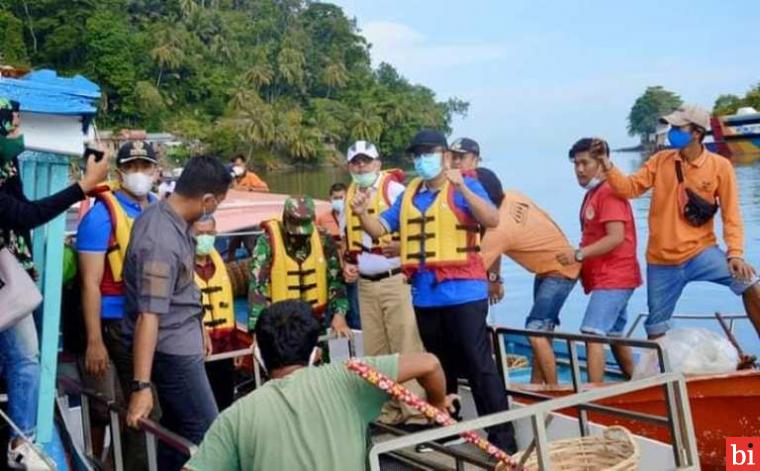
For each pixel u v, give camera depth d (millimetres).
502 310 11445
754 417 4875
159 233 3504
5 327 3344
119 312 4332
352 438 2580
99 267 4285
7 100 3420
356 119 114812
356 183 5660
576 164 5914
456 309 4539
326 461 2516
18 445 3428
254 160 99562
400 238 4801
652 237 6016
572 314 10859
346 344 6059
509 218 6043
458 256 4551
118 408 3846
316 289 5426
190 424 3701
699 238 5848
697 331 5449
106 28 97000
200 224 5176
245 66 115188
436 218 4582
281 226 5434
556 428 4543
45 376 3859
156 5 118188
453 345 4625
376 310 5586
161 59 102562
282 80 118188
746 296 5809
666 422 3676
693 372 5207
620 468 2922
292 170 101500
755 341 8461
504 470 3066
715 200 5828
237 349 5488
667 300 5996
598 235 5840
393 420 5074
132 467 4285
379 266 5492
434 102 144375
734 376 4852
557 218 23109
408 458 4195
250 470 2545
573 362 4324
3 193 3326
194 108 105125
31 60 97812
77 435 4871
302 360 2773
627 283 5785
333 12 137375
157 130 96188
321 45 132750
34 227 3391
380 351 5660
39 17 100375
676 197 5828
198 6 117688
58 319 3918
